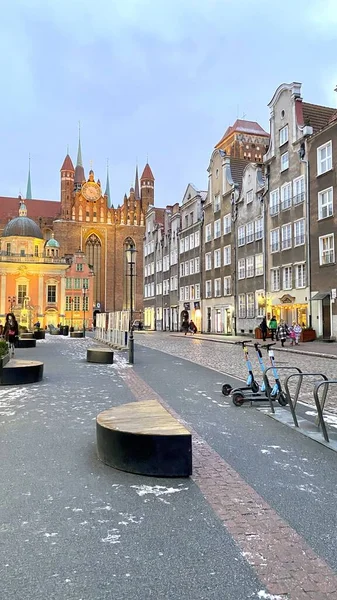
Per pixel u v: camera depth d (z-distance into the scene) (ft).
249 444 22.41
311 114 118.11
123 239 364.99
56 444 22.30
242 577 11.10
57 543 12.74
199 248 173.78
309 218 109.19
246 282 138.82
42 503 15.40
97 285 357.20
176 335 154.30
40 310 259.19
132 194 375.86
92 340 128.88
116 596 10.37
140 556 12.04
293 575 11.20
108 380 43.88
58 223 351.46
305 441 22.98
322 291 103.86
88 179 365.40
